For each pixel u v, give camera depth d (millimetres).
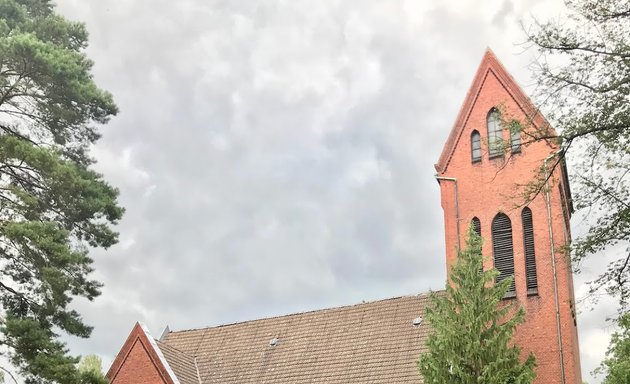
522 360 35375
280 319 44938
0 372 26359
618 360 43250
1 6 30531
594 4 17484
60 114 29266
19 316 27766
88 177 29922
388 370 37562
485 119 39625
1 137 27688
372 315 41719
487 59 40312
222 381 42031
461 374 28766
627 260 18297
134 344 40750
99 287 28969
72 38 31594
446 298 31422
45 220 28203
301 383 39344
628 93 17547
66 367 25766
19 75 28781
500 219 38031
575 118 18047
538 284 36219
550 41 17688
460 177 39438
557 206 36719
